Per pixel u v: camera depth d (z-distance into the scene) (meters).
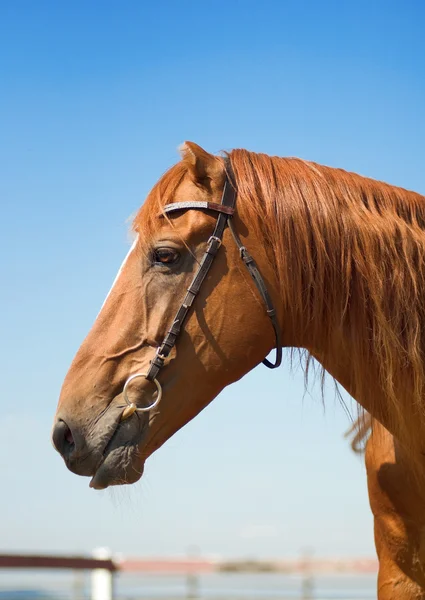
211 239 2.64
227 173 2.73
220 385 2.66
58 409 2.60
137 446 2.56
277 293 2.68
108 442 2.55
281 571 8.80
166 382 2.59
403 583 2.96
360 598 8.80
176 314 2.60
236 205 2.70
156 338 2.59
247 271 2.65
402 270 2.65
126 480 2.55
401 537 2.92
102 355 2.60
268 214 2.68
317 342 2.73
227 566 8.62
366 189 2.78
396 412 2.68
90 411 2.56
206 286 2.63
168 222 2.65
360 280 2.66
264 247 2.68
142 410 2.56
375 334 2.64
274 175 2.76
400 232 2.69
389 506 2.94
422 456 2.72
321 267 2.65
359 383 2.69
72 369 2.63
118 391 2.59
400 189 2.86
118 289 2.67
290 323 2.71
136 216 2.75
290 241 2.66
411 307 2.63
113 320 2.64
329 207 2.69
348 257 2.65
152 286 2.62
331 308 2.68
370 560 8.88
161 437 2.61
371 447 3.06
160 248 2.62
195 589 8.50
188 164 2.68
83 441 2.54
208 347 2.62
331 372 2.79
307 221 2.67
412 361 2.61
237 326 2.63
